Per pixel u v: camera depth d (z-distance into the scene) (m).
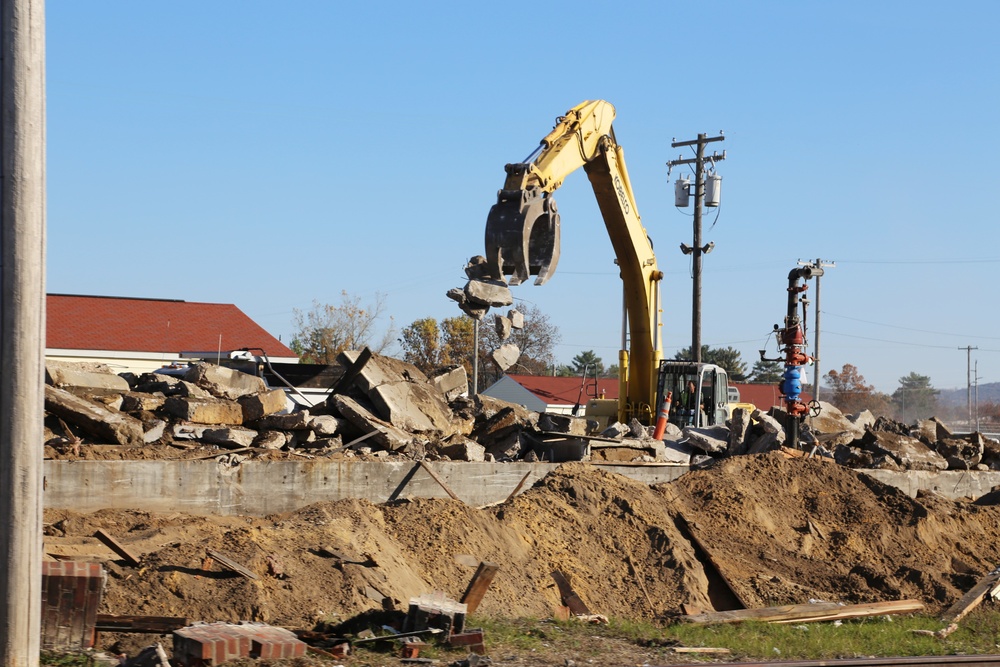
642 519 18.77
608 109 24.83
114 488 16.05
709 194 41.28
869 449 28.58
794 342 25.22
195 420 18.97
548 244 16.66
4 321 7.75
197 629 10.05
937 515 21.69
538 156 21.02
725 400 29.98
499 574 15.70
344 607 12.48
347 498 16.59
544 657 11.15
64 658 9.38
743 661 11.57
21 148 7.68
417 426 21.69
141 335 44.78
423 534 16.02
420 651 10.66
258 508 17.27
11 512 7.80
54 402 17.42
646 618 15.88
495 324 15.69
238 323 48.16
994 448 30.72
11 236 7.70
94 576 9.73
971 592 16.84
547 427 24.27
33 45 7.70
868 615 15.57
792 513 21.14
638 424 25.58
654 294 28.25
